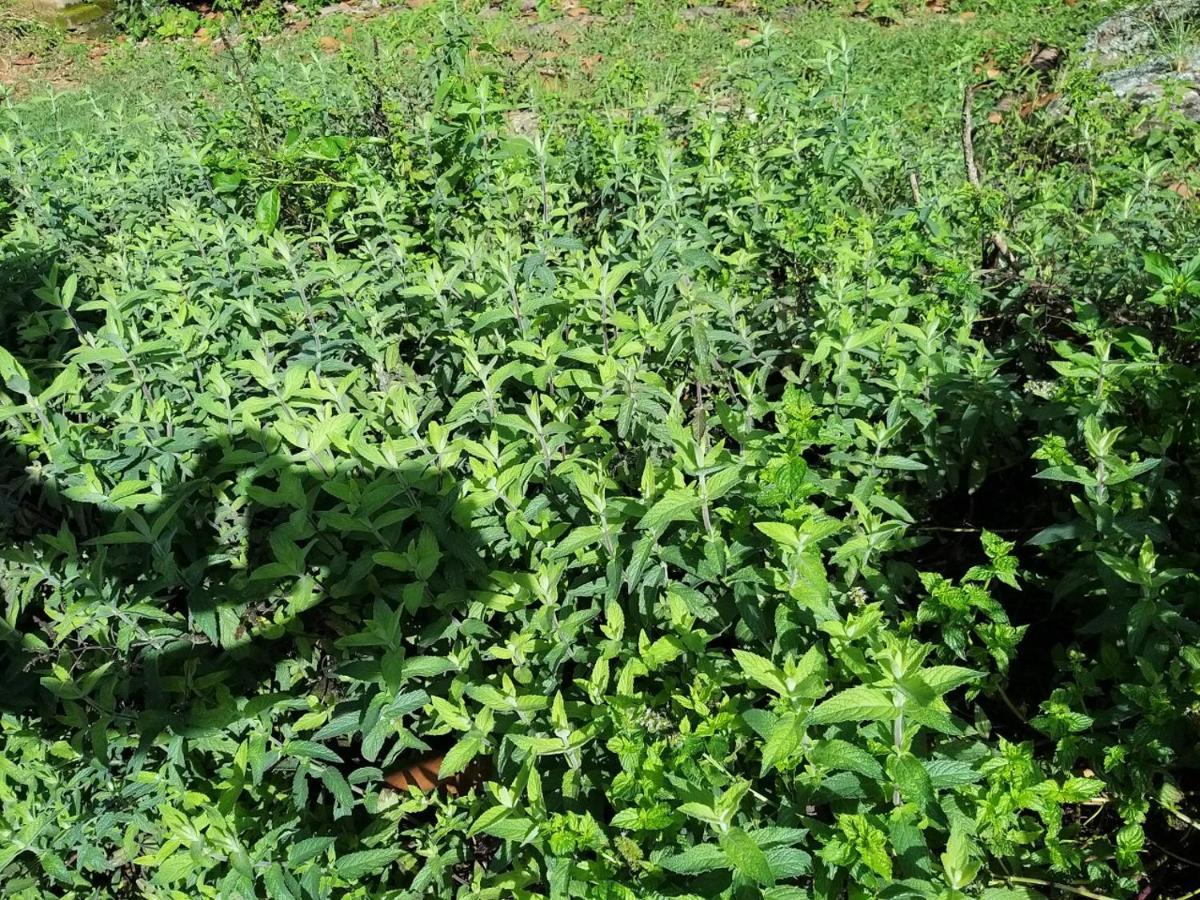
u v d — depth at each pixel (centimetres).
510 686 217
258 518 282
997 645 220
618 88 659
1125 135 518
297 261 370
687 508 221
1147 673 206
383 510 263
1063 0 1038
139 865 251
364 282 380
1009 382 296
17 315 392
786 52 831
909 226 371
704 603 230
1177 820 222
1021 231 400
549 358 290
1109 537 230
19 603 256
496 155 469
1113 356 335
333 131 605
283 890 207
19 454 284
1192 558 243
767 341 353
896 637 215
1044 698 262
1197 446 269
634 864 184
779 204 421
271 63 935
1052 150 531
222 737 248
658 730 217
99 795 248
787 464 219
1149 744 204
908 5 1100
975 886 188
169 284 352
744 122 520
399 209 461
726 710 213
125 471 273
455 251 375
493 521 261
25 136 623
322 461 253
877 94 649
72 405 294
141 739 234
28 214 502
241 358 329
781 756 176
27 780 245
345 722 237
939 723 172
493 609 252
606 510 238
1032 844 212
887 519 288
